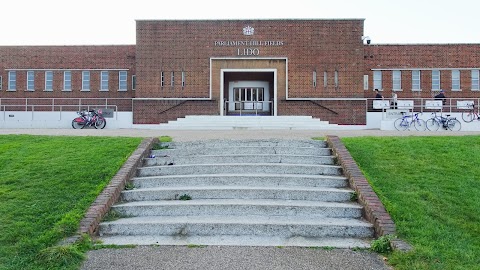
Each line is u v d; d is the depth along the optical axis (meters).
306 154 12.77
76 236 7.63
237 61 34.78
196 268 6.62
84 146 13.21
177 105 34.53
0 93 40.06
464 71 38.62
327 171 11.13
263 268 6.62
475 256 6.72
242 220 8.60
